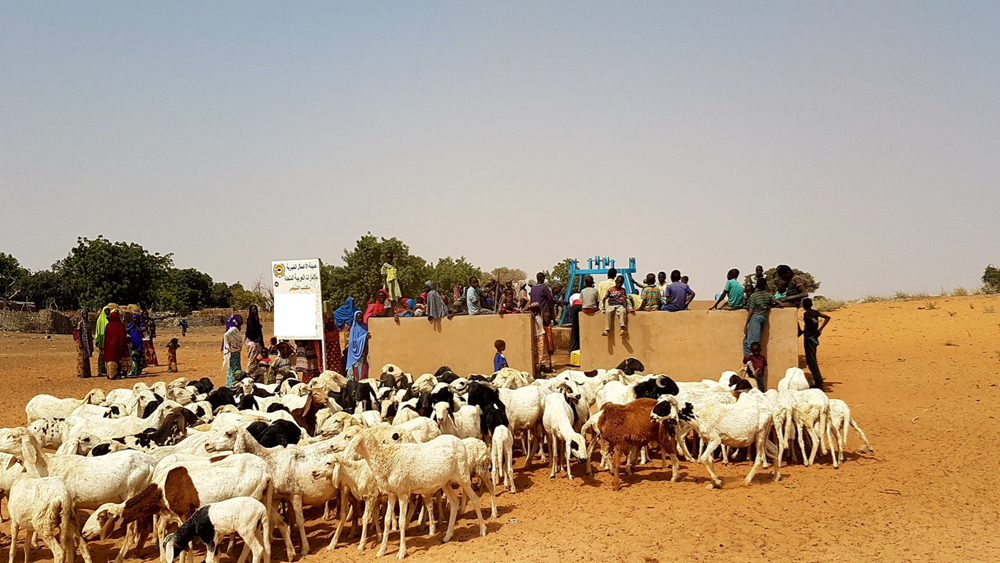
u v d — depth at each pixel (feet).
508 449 37.83
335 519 36.24
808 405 39.83
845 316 108.78
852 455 41.78
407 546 30.99
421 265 173.99
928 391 58.70
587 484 38.55
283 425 35.91
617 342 62.18
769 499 34.27
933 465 38.78
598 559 27.86
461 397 43.60
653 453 45.47
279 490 31.27
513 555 28.71
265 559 28.25
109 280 228.84
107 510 28.40
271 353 71.72
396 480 29.86
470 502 36.27
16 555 31.50
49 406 51.39
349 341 66.49
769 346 58.85
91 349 92.84
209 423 41.29
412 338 66.23
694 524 31.12
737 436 36.17
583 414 43.96
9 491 30.86
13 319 174.91
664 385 41.57
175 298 257.96
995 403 53.42
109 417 44.70
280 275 64.49
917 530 29.66
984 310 98.17
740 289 62.39
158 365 106.73
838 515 31.71
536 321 67.31
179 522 29.12
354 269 167.94
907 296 131.34
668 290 66.69
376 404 46.85
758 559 27.35
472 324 64.90
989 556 26.78
